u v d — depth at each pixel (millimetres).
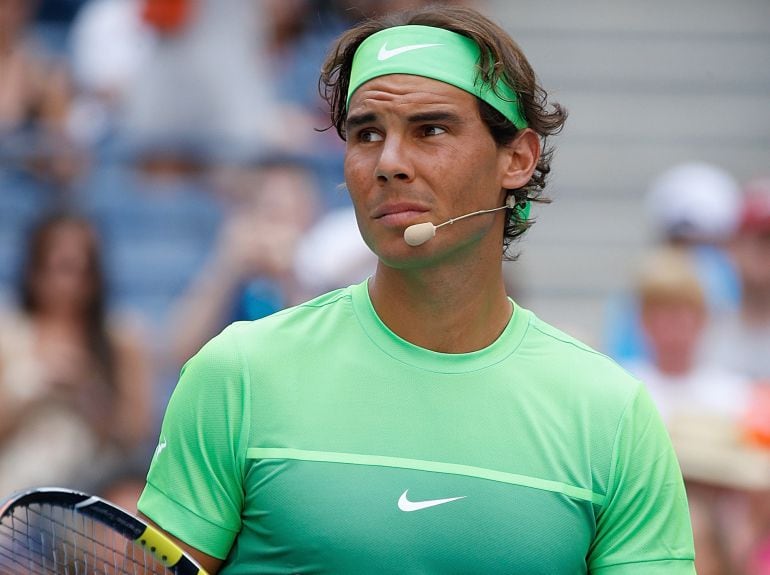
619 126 33750
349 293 9742
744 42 34938
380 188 9125
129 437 22266
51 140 27641
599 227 32312
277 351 9383
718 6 35156
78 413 21719
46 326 22172
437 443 9094
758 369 24000
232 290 24297
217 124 27375
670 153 33562
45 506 9766
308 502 8922
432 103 9109
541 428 9227
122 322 23328
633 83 34219
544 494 9055
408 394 9234
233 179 27188
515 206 10078
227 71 27391
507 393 9305
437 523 8883
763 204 24406
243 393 9242
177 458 9328
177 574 8992
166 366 24469
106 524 9008
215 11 27406
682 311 22406
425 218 9094
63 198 27344
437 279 9281
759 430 19438
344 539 8844
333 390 9242
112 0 28391
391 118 9133
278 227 24641
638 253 32062
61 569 9484
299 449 9055
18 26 29031
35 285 22375
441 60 9211
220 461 9211
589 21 34688
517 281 23078
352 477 8953
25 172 27484
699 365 22797
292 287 24047
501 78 9430
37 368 21672
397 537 8844
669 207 25547
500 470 9062
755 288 24281
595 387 9438
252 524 9172
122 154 27672
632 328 23766
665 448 9508
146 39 27688
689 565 9477
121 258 27156
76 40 28766
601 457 9227
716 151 33688
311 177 27234
